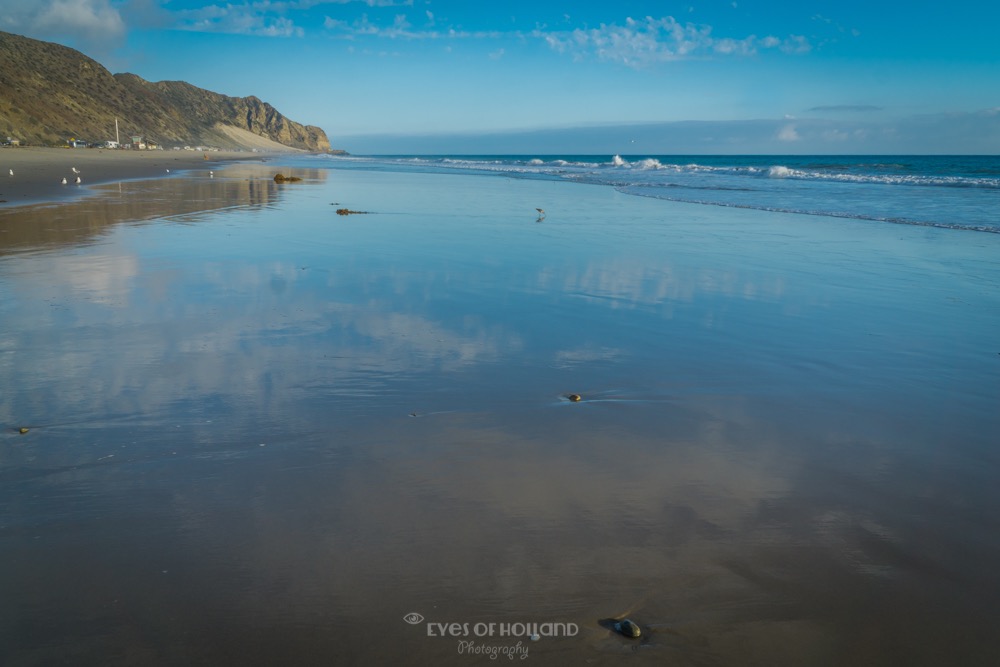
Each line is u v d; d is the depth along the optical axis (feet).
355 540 8.14
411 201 57.41
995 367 15.49
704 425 11.96
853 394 13.69
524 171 139.64
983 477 10.20
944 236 37.42
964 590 7.51
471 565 7.72
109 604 6.93
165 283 22.25
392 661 6.26
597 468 10.21
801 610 7.14
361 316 18.66
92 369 13.98
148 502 8.90
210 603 6.98
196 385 13.17
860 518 8.96
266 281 22.88
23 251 27.84
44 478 9.48
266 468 9.92
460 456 10.48
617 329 18.15
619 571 7.70
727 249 32.24
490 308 20.06
